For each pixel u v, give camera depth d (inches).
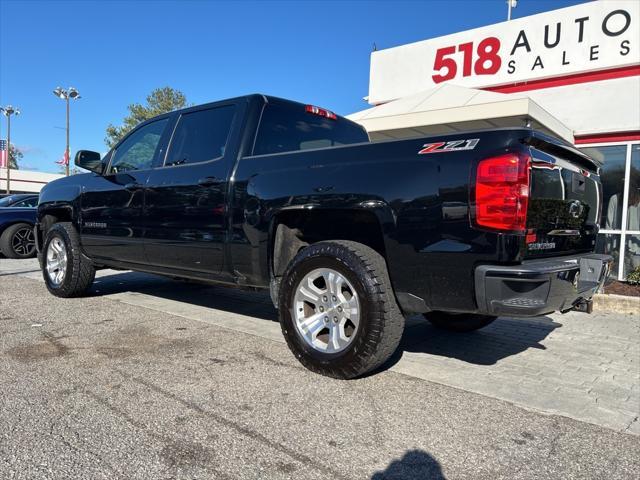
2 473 81.8
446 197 109.7
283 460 88.4
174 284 279.7
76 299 229.0
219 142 164.1
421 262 113.6
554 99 383.2
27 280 287.0
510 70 424.2
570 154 130.1
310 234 148.8
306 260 133.0
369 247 127.1
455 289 110.1
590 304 132.5
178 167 173.0
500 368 145.5
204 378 128.0
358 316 122.1
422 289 114.9
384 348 120.7
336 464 87.6
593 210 151.3
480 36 438.0
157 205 177.0
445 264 110.3
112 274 316.8
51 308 208.4
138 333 170.9
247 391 119.7
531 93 404.2
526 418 109.5
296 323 135.3
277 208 139.3
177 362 140.3
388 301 119.7
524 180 103.0
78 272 221.5
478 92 355.9
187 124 179.5
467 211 106.8
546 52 405.4
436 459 90.4
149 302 225.9
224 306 221.6
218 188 155.8
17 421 101.0
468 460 90.4
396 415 108.5
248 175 148.6
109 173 209.6
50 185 241.6
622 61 371.9
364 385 125.9
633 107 339.3
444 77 462.3
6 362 137.3
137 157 197.9
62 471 83.0
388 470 86.1
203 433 97.7
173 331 174.9
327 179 129.7
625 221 334.3
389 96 499.8
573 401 120.7
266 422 103.3
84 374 129.0
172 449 91.2
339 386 124.5
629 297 236.2
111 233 199.0
